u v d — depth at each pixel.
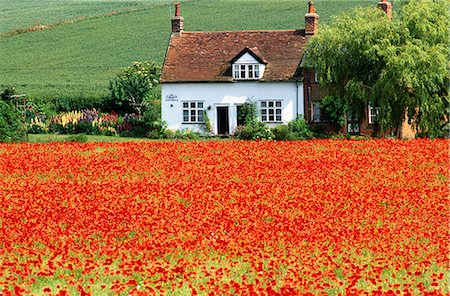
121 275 27.11
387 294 23.56
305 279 25.69
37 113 97.56
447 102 74.12
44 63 141.75
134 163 53.12
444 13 75.81
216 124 93.25
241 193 41.47
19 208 38.28
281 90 92.38
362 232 32.06
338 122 87.88
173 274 26.94
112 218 35.50
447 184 43.88
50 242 31.42
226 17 154.88
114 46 148.12
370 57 75.31
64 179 48.03
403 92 73.38
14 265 27.70
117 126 93.31
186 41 98.31
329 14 148.75
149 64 114.62
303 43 96.06
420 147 58.03
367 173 47.62
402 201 38.97
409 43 73.69
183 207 38.09
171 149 60.38
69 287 25.95
